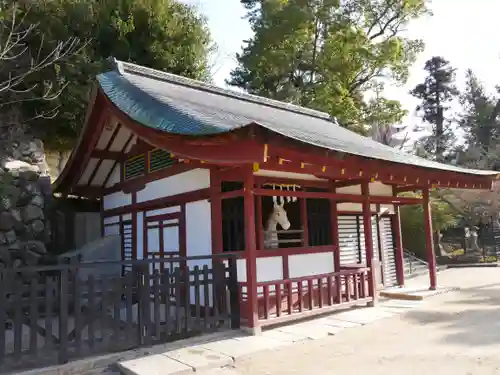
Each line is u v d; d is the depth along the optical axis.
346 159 6.30
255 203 7.46
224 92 11.19
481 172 10.09
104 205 11.38
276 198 7.97
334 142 7.82
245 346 5.59
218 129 5.30
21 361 4.69
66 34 14.19
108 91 8.18
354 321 7.07
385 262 11.35
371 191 10.95
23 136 12.96
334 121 14.12
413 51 22.23
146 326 5.55
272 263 7.34
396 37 21.69
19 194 11.30
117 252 9.95
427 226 10.52
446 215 19.41
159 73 10.03
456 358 4.79
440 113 38.44
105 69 14.37
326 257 8.28
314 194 7.57
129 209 9.73
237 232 7.55
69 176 10.73
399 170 7.71
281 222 7.81
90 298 5.16
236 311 6.45
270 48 21.70
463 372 4.30
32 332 4.72
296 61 22.64
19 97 13.39
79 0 14.76
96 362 4.95
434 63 39.06
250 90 24.16
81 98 13.80
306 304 7.51
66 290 4.96
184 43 17.25
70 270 5.50
